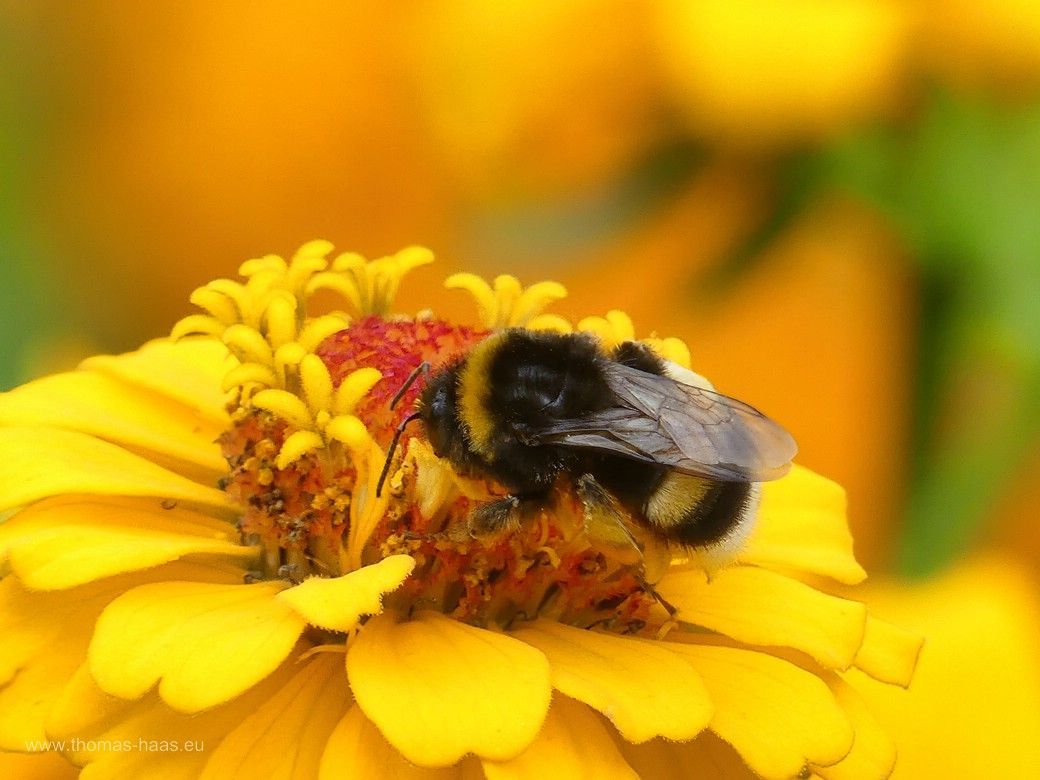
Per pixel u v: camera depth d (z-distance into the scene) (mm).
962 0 196
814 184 202
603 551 178
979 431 201
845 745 173
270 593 174
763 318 208
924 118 200
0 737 173
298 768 172
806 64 195
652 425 179
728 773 177
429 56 207
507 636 173
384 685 169
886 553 206
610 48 200
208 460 185
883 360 204
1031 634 205
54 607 176
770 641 178
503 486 178
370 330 182
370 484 176
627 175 207
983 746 201
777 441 179
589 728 173
